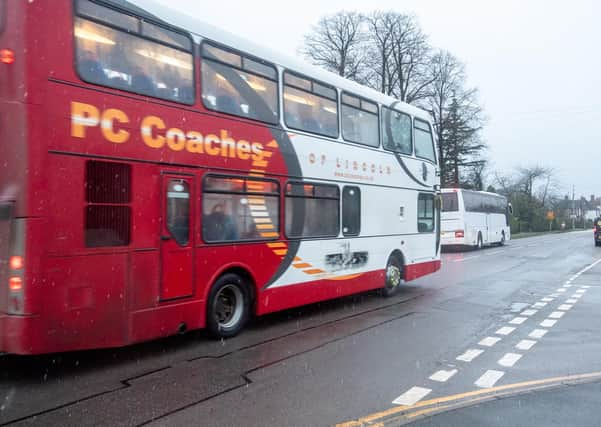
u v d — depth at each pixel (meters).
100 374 5.93
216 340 7.54
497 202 35.16
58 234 5.39
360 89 10.66
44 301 5.28
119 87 6.02
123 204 6.01
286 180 8.51
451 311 10.16
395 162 11.81
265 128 8.10
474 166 46.91
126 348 7.10
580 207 139.62
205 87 7.12
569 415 4.75
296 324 8.86
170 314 6.52
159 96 6.47
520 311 10.18
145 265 6.22
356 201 10.37
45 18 5.36
